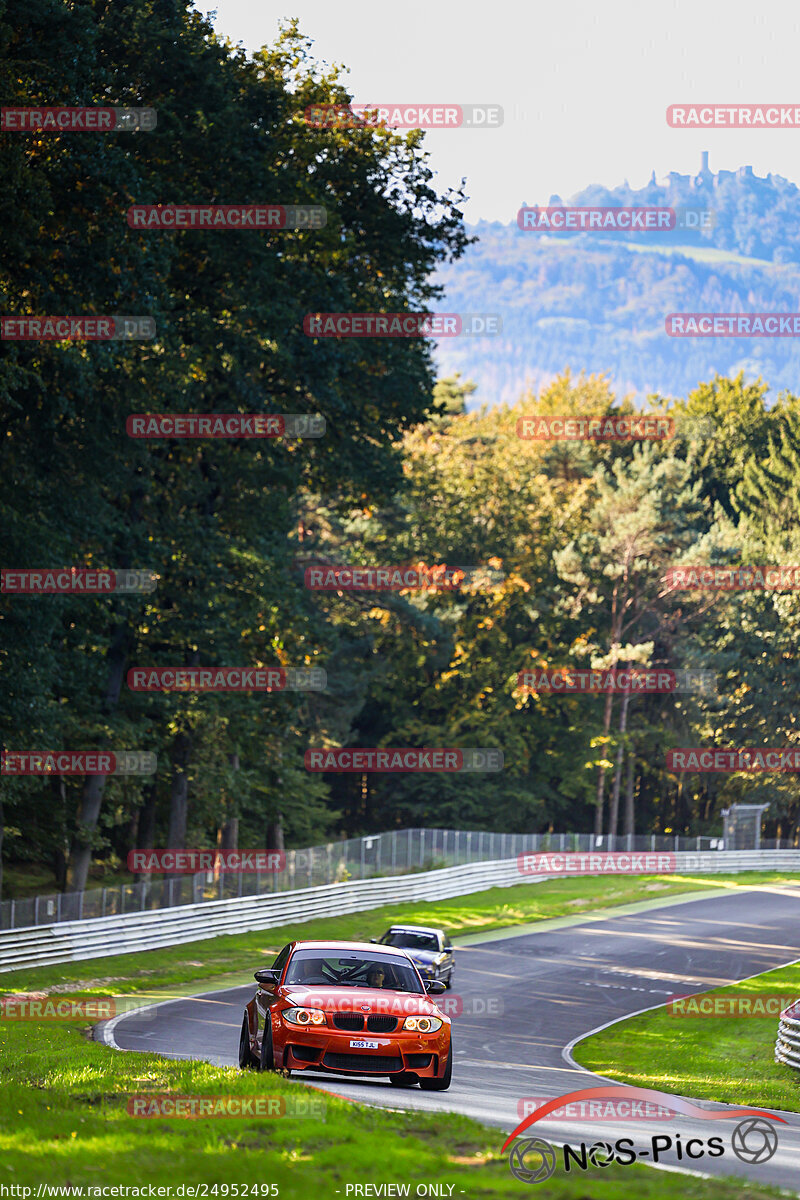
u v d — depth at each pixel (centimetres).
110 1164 2538
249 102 10125
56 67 7794
